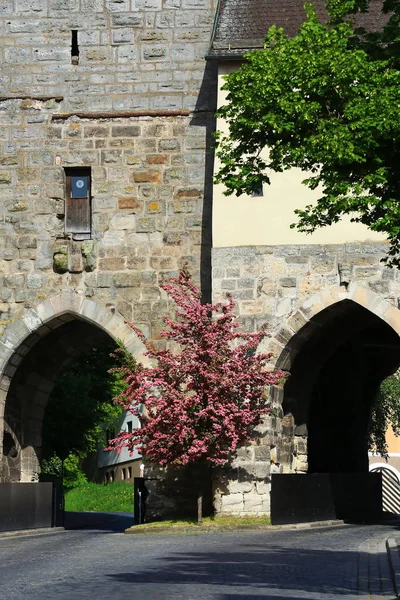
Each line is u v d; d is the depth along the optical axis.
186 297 29.30
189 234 31.02
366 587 14.78
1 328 31.20
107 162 31.38
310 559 18.38
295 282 29.59
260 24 30.41
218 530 26.88
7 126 31.64
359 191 17.53
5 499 28.28
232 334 28.81
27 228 31.38
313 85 18.14
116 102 31.53
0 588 15.02
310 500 29.34
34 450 33.56
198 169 31.16
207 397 27.86
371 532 25.38
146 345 29.27
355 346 36.22
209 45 31.42
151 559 18.75
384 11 18.75
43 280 31.19
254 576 16.05
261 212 29.89
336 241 29.52
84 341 33.97
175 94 31.44
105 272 31.05
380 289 29.19
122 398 29.08
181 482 29.89
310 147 17.92
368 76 18.12
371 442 48.28
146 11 31.70
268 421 29.11
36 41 31.80
